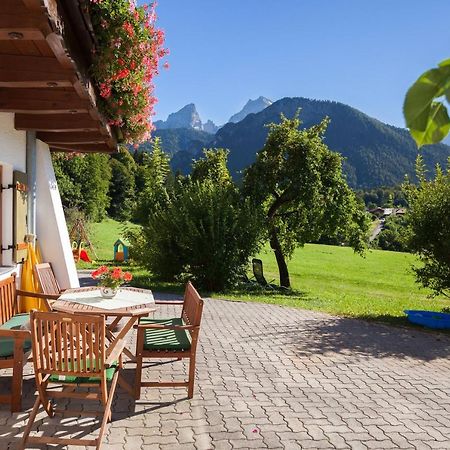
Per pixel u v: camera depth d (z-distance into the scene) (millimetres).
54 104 6082
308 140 17156
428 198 10680
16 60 4715
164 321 6344
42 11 3277
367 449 4281
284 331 9156
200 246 14797
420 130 849
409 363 7355
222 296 13539
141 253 19219
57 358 4137
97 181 41938
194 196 15438
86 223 29750
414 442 4473
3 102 6160
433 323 10039
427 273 10859
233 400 5336
